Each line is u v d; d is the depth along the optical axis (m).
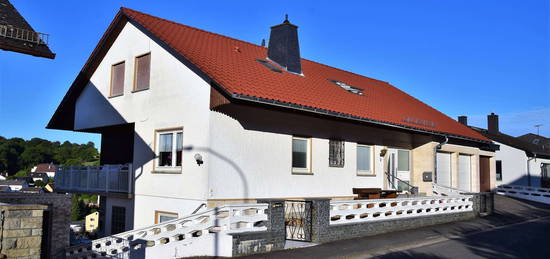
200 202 13.20
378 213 14.87
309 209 12.19
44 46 10.73
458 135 21.45
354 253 10.81
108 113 17.55
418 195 19.31
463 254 11.03
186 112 14.08
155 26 16.20
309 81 17.81
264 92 13.62
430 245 12.21
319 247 11.39
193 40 16.39
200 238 10.72
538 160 32.62
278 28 18.44
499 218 17.88
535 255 10.96
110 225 17.45
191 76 14.05
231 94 12.29
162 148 15.03
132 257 12.55
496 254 11.05
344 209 12.99
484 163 26.30
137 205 15.79
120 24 17.08
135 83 16.41
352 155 17.55
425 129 19.39
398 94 25.27
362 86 22.47
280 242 11.11
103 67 18.09
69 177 19.58
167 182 14.57
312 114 15.20
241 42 19.39
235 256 10.17
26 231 5.86
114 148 19.58
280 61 18.14
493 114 37.28
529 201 24.61
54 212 13.75
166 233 11.75
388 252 11.23
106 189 17.19
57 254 13.71
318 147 16.23
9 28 10.31
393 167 19.66
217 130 13.41
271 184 14.64
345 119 16.17
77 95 19.38
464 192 19.00
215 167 13.28
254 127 14.34
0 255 5.68
